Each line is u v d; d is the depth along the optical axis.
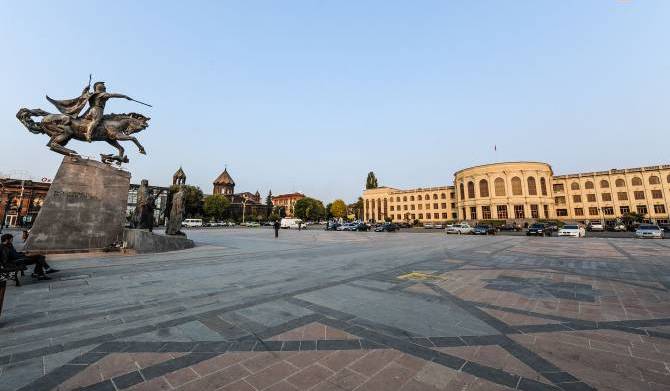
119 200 14.18
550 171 67.44
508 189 63.84
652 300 5.74
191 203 75.69
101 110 13.72
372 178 111.12
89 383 2.83
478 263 10.84
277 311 5.12
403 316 4.87
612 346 3.68
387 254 13.84
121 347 3.65
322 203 122.75
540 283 7.38
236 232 40.28
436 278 8.02
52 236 12.09
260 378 2.96
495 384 2.83
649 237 26.95
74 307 5.28
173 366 3.19
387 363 3.28
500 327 4.36
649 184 60.59
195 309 5.22
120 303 5.54
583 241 22.91
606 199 65.00
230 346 3.71
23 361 3.25
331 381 2.91
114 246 13.60
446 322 4.58
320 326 4.41
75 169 12.85
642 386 2.77
